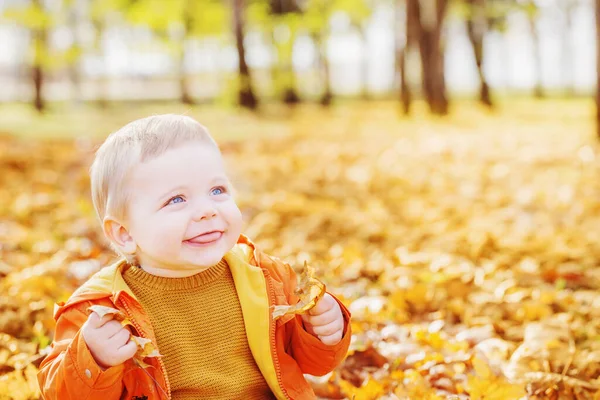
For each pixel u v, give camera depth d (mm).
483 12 27375
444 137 15445
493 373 2941
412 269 4992
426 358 3172
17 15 20062
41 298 4047
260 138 15180
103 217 1973
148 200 1865
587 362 3062
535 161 11000
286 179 9828
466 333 3576
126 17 24656
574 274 4715
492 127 18531
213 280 1992
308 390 2062
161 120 1983
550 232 6281
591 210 7312
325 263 5234
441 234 6297
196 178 1896
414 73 28891
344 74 62125
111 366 1712
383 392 2850
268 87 30625
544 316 3861
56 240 5855
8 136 14430
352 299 4242
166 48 25766
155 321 1901
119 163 1903
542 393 2848
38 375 1855
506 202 8070
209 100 31672
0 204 7371
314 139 15281
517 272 4832
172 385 1901
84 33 25641
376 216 7156
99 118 20125
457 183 9547
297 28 25328
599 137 11961
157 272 1940
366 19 31453
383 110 28516
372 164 11445
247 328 1985
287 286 2131
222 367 1958
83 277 4695
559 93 47750
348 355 3197
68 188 8797
